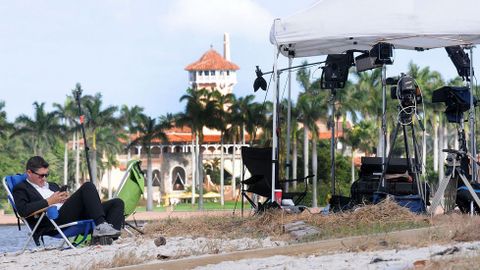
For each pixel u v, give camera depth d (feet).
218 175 610.65
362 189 62.75
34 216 52.54
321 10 62.75
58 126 433.07
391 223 49.80
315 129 355.56
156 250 46.96
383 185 61.05
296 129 354.95
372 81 349.82
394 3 61.46
